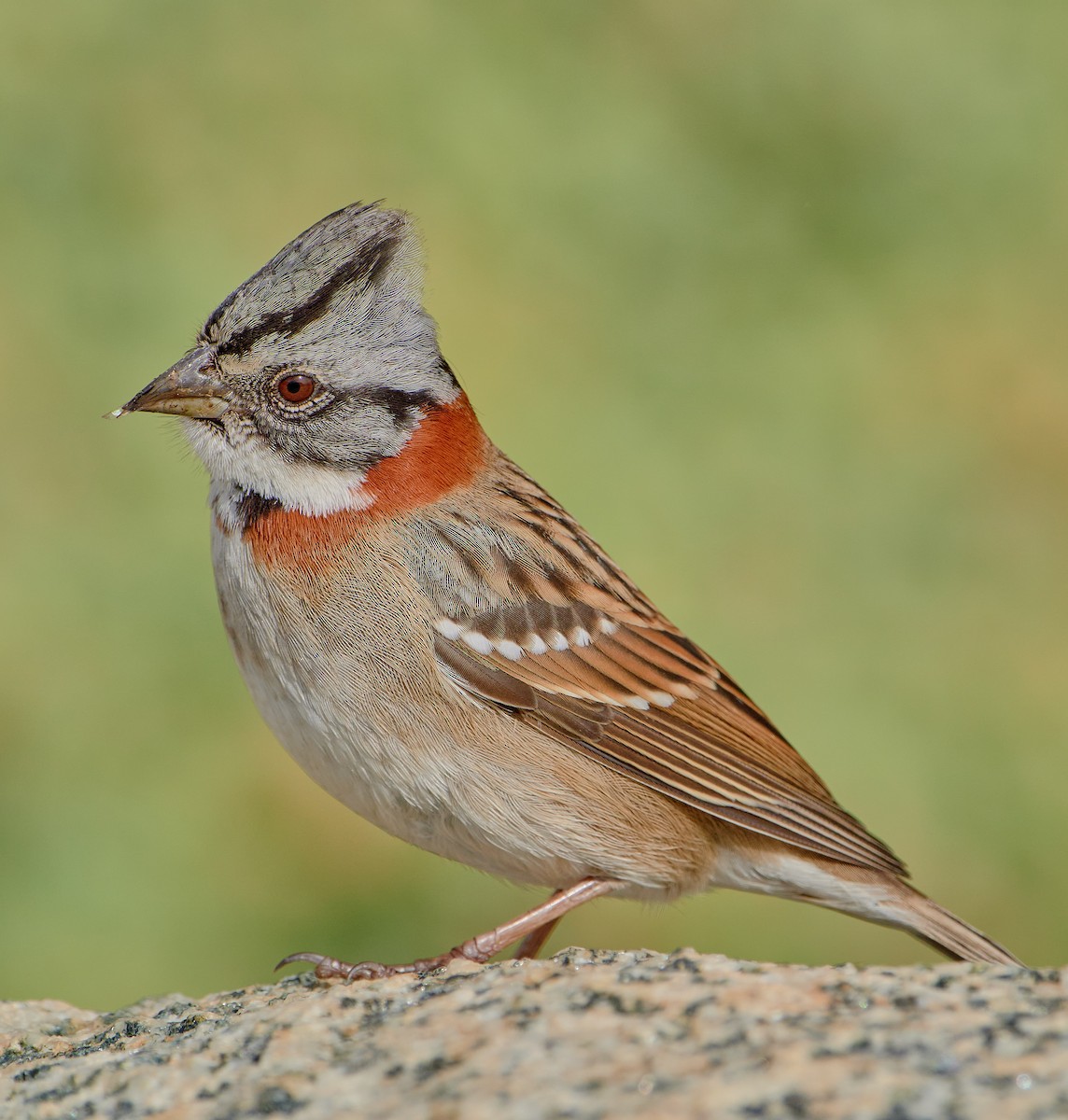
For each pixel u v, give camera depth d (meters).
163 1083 6.80
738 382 21.59
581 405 20.67
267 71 23.83
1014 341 22.42
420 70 24.19
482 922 15.59
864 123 25.00
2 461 18.91
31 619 17.55
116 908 15.35
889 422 21.44
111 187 21.80
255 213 21.78
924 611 19.31
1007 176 24.66
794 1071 5.91
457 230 22.27
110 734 16.70
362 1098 6.29
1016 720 18.03
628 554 19.20
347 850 16.08
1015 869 16.64
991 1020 6.25
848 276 23.08
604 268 22.47
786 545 19.88
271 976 14.98
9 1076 7.09
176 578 18.16
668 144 24.11
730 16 26.06
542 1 25.47
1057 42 26.20
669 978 6.90
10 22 23.78
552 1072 6.14
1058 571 20.03
